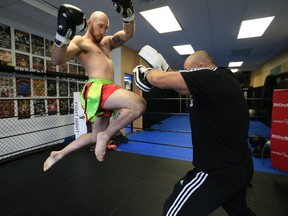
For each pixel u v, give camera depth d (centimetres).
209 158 89
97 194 189
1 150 297
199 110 91
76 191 195
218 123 86
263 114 652
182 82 82
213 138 88
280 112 245
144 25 345
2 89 295
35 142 345
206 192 85
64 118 400
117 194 189
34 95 342
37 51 349
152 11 293
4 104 299
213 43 465
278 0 259
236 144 88
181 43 462
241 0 259
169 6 274
